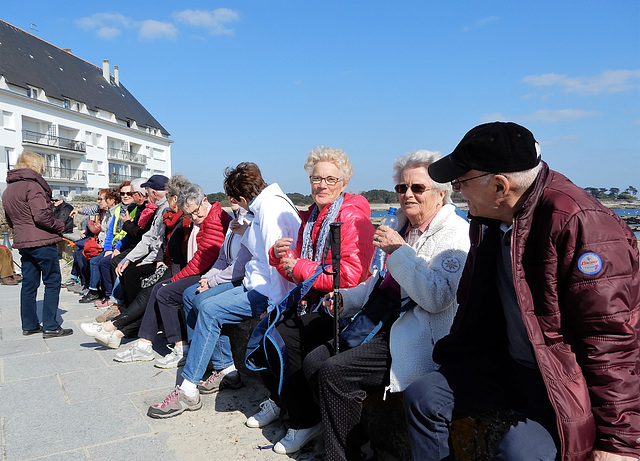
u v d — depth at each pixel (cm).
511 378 189
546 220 154
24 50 4525
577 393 149
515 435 160
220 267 390
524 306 157
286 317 282
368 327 238
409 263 219
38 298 689
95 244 691
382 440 258
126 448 270
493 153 161
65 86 4750
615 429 143
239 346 380
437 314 224
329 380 224
